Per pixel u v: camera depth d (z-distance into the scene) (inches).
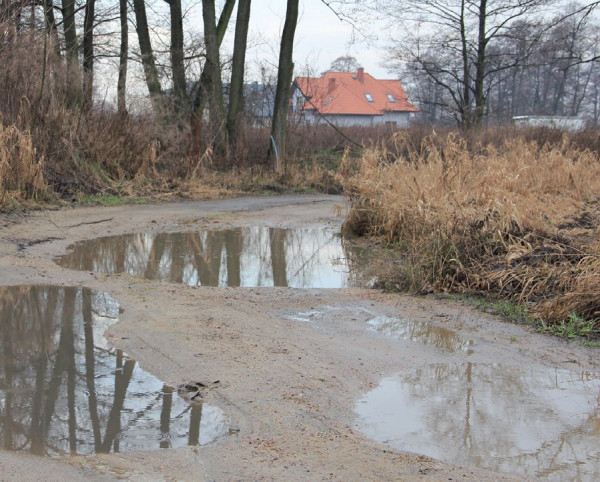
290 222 534.3
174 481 133.6
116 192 613.0
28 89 572.1
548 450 152.3
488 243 325.7
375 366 207.9
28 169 516.4
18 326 238.4
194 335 231.1
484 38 1186.6
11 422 160.9
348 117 2107.5
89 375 193.0
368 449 149.7
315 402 177.0
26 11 686.5
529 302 278.1
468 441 156.5
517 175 459.5
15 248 367.2
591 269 276.4
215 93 837.2
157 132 714.2
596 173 620.1
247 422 163.0
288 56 854.5
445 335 242.2
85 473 136.1
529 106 2175.2
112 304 270.8
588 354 222.8
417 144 826.8
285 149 871.7
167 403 174.1
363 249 425.4
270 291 303.7
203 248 418.6
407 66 1268.5
